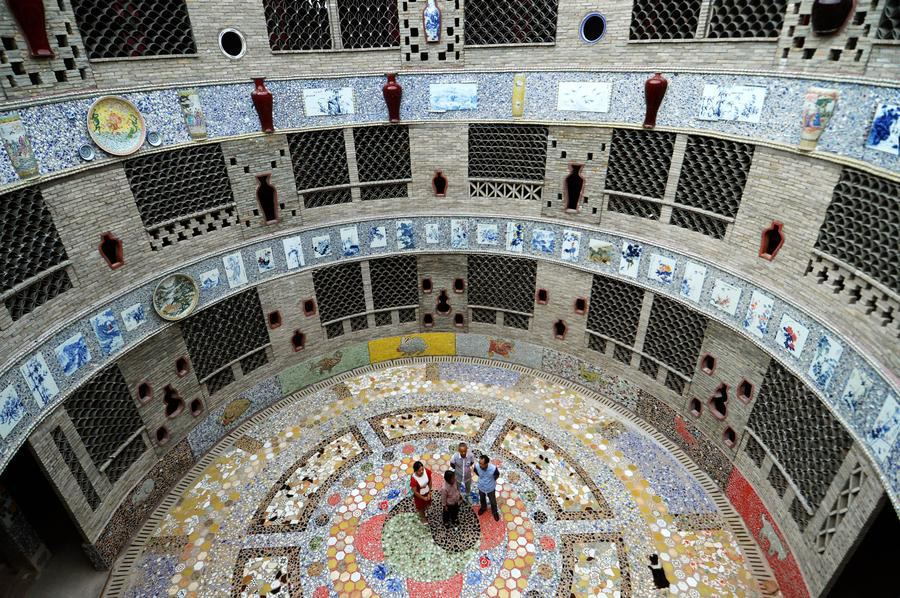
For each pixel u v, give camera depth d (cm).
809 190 866
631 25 1044
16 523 974
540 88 1182
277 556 1033
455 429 1313
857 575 948
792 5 834
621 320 1306
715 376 1129
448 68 1219
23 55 810
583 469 1202
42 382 874
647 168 1133
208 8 1027
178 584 995
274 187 1238
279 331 1370
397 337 1552
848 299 824
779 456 985
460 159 1320
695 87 998
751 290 998
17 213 827
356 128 1268
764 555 1017
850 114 783
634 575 988
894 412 721
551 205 1298
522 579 980
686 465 1216
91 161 920
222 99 1097
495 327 1519
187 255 1134
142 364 1097
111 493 1041
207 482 1198
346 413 1377
